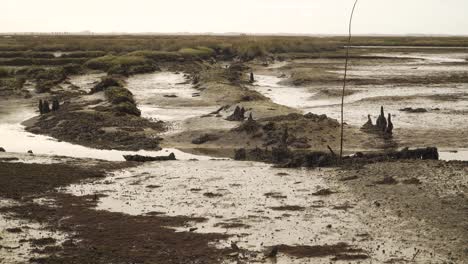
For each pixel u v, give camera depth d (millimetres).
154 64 92438
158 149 37312
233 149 37125
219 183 27438
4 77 75438
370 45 176375
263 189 26234
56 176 28547
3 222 21016
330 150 32656
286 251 18078
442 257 17344
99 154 35844
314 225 20828
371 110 51281
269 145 37062
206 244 18781
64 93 62062
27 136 41781
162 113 50125
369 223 20891
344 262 17094
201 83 67188
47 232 19938
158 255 17656
